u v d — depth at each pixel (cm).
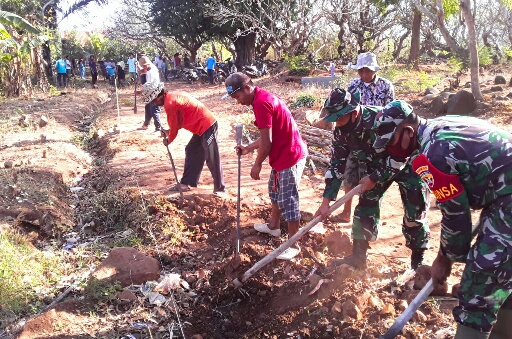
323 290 416
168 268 503
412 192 401
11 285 434
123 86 2645
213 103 1675
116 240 565
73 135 1158
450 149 267
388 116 326
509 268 269
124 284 463
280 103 451
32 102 1633
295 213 466
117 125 1200
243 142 1005
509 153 267
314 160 842
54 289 456
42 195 638
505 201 268
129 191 668
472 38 1225
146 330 403
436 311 382
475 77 1241
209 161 655
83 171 842
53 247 546
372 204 420
